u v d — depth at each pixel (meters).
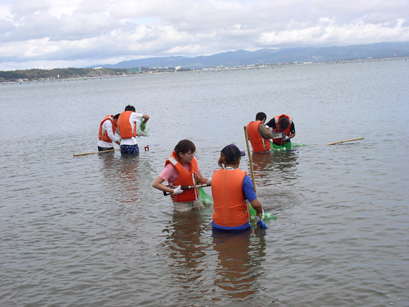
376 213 5.50
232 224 5.29
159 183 6.14
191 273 4.16
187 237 5.21
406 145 9.74
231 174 5.29
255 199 5.20
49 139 16.19
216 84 68.12
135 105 32.31
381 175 7.36
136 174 9.07
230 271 4.15
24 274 4.39
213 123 17.02
